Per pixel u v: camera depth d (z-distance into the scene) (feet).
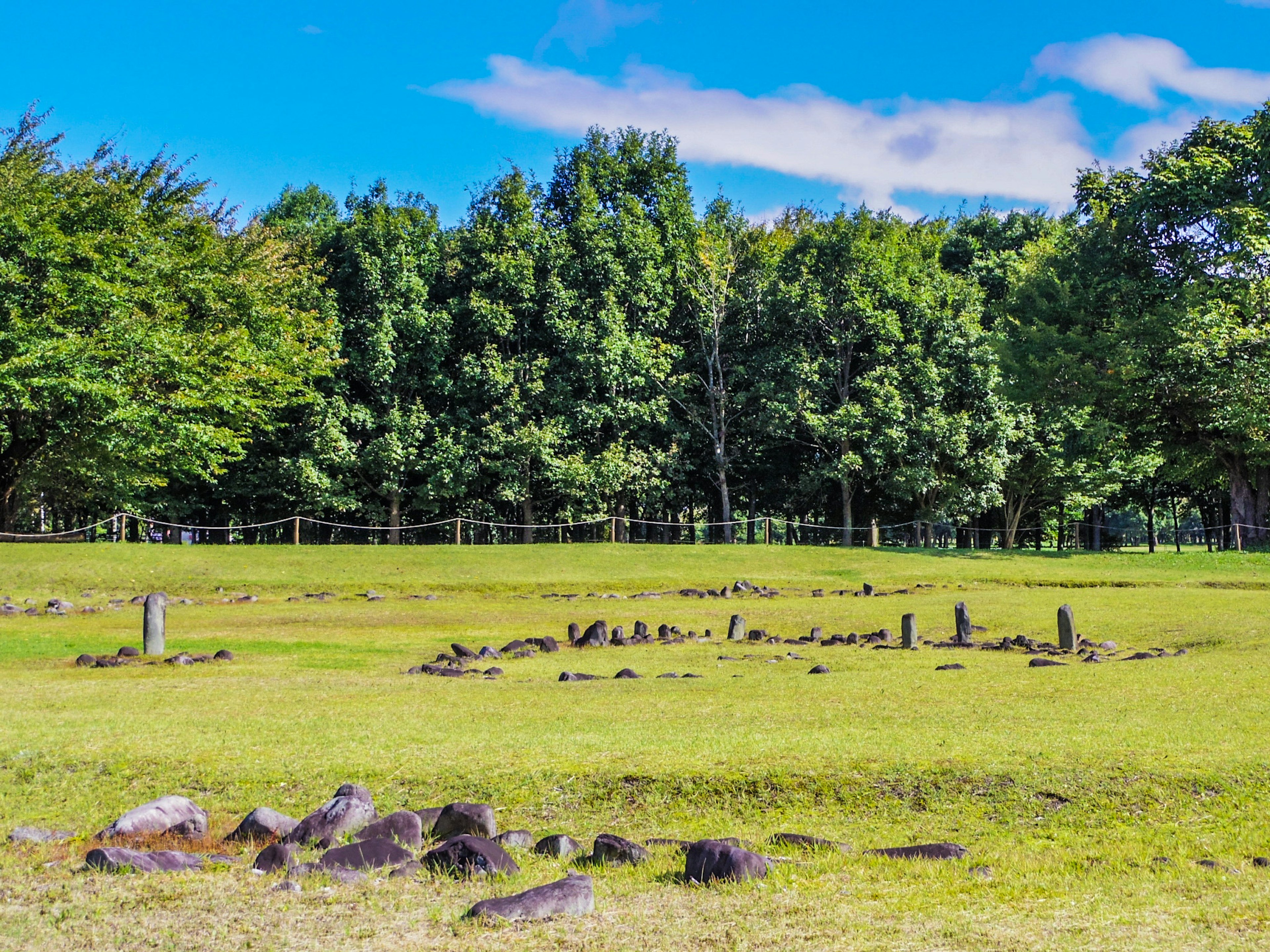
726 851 20.74
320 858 21.67
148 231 110.63
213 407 111.24
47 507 138.21
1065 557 113.29
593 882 20.16
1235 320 111.55
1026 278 133.69
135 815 23.59
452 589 94.27
